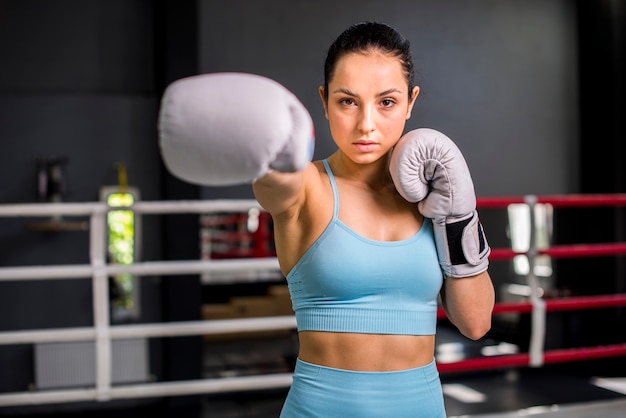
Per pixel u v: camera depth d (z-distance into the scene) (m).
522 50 5.36
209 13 4.68
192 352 4.51
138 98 4.61
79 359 4.43
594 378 5.25
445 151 1.01
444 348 6.11
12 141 4.44
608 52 5.27
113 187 4.55
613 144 5.26
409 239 1.03
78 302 4.48
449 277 1.08
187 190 4.56
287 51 4.82
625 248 3.00
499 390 4.90
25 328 4.41
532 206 2.90
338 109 0.98
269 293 7.00
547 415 2.55
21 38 4.54
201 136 0.65
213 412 4.37
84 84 4.63
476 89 5.24
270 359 5.68
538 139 5.40
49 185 4.44
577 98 5.50
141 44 4.71
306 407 1.01
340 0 4.93
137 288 4.56
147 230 4.59
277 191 0.88
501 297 7.04
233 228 7.71
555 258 5.69
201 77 0.70
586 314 5.47
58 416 4.34
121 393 2.63
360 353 1.00
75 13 4.62
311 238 1.01
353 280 0.99
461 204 1.03
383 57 0.96
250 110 0.65
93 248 2.62
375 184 1.07
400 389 1.00
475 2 5.25
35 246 4.43
